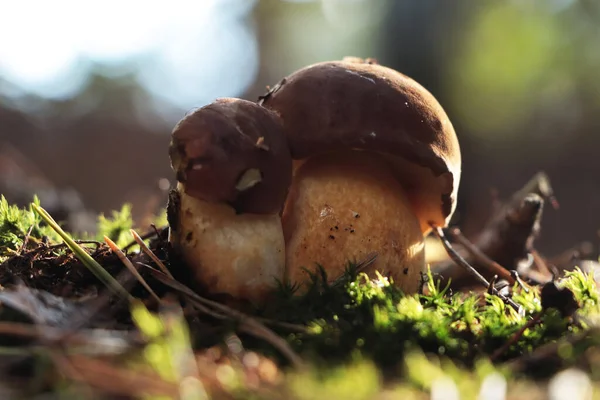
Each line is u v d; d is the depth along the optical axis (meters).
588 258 0.43
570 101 1.59
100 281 0.27
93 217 0.60
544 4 1.45
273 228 0.27
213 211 0.27
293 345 0.24
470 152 1.01
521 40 1.35
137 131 1.72
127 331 0.23
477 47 1.05
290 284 0.27
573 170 1.49
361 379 0.20
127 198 1.17
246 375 0.21
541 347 0.24
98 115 1.83
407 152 0.27
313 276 0.27
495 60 1.26
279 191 0.27
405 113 0.27
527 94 1.47
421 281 0.30
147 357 0.21
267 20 2.45
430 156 0.28
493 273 0.36
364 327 0.24
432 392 0.20
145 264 0.27
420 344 0.24
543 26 1.43
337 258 0.28
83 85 2.06
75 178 1.33
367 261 0.28
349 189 0.29
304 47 2.44
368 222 0.28
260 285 0.27
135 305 0.25
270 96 0.29
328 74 0.28
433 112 0.28
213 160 0.26
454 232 0.37
